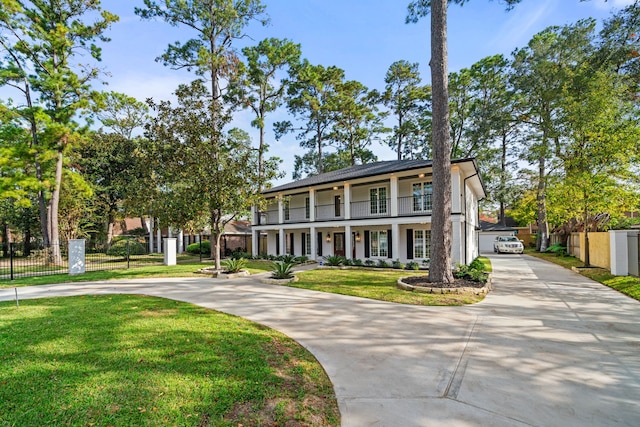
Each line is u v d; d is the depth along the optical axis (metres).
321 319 5.84
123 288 9.53
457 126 30.73
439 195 8.88
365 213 18.52
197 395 2.97
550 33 22.81
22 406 2.78
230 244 29.94
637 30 8.51
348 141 32.47
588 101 12.72
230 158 12.16
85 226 25.25
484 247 33.66
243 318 5.88
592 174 12.41
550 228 29.42
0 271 14.09
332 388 3.19
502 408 2.83
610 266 11.18
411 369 3.66
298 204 21.84
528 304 7.03
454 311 6.42
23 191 17.09
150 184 12.39
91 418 2.61
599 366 3.75
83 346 4.27
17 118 17.53
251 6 19.39
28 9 16.72
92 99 18.58
